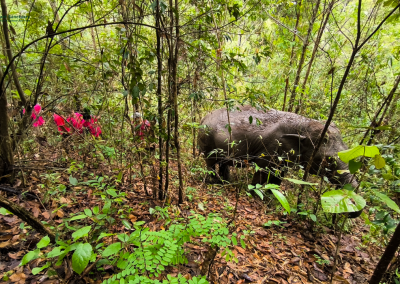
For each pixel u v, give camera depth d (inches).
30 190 99.0
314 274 93.3
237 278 82.4
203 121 160.2
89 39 168.9
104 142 130.4
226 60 99.4
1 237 78.0
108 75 92.8
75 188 105.2
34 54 117.0
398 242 41.9
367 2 167.9
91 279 65.4
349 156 38.7
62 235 61.7
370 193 90.4
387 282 76.1
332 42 177.0
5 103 96.7
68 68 85.7
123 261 50.3
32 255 43.5
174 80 99.4
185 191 126.1
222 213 116.8
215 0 97.7
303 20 186.7
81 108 134.3
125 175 134.0
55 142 120.0
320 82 194.9
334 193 38.1
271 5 165.2
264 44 188.2
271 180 157.9
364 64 160.2
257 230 113.9
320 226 119.5
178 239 58.7
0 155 97.7
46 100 114.7
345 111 178.5
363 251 110.6
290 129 138.0
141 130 107.7
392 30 157.3
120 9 109.3
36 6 103.8
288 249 105.3
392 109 133.6
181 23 113.2
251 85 189.3
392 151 90.6
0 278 64.0
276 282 85.0
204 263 70.2
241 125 145.1
